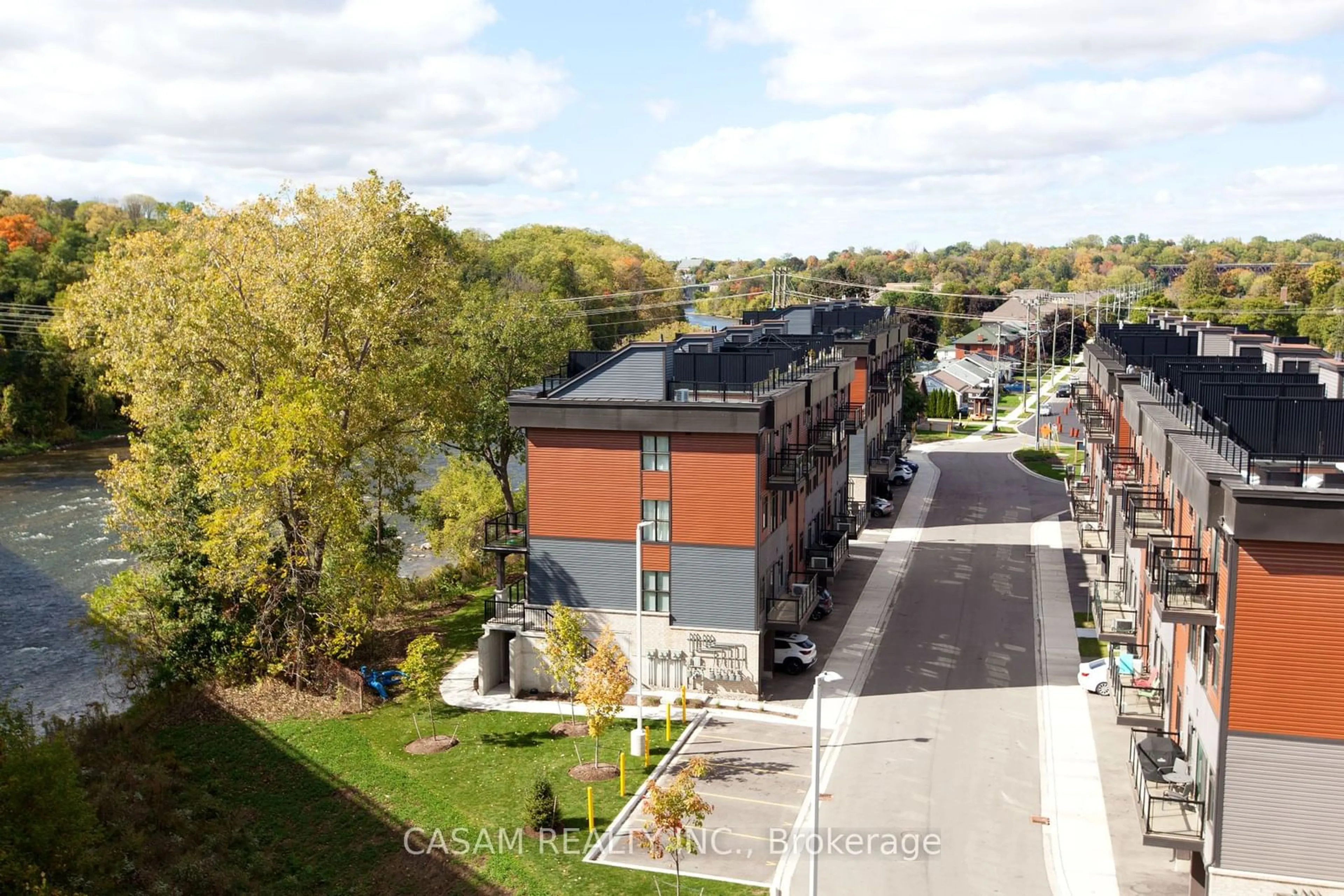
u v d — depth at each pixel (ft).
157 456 147.54
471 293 202.59
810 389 153.58
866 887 87.66
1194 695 88.22
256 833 101.24
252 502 134.21
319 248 149.18
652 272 608.60
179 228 184.55
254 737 123.44
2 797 80.94
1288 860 75.00
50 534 226.79
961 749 114.73
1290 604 73.31
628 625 132.16
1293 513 71.56
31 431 347.56
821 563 157.17
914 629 156.25
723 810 101.19
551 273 465.47
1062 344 569.23
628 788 105.81
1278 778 74.59
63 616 175.01
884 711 125.49
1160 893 86.38
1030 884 88.02
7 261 379.14
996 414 390.42
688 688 130.93
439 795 106.83
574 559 133.28
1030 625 157.69
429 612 174.81
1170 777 83.76
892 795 104.17
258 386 143.95
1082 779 107.65
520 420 131.75
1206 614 80.59
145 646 139.85
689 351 159.22
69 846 83.66
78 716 133.39
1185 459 88.74
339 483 144.66
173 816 101.45
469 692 135.95
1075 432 317.22
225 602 140.36
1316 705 73.31
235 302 141.38
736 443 126.21
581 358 153.17
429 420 158.10
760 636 128.67
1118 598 127.44
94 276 173.06
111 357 161.27
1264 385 107.45
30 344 349.41
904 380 295.48
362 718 128.57
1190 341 182.60
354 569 138.31
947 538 214.28
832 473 184.55
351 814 103.86
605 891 87.15
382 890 90.07
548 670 132.98
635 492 130.21
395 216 156.35
